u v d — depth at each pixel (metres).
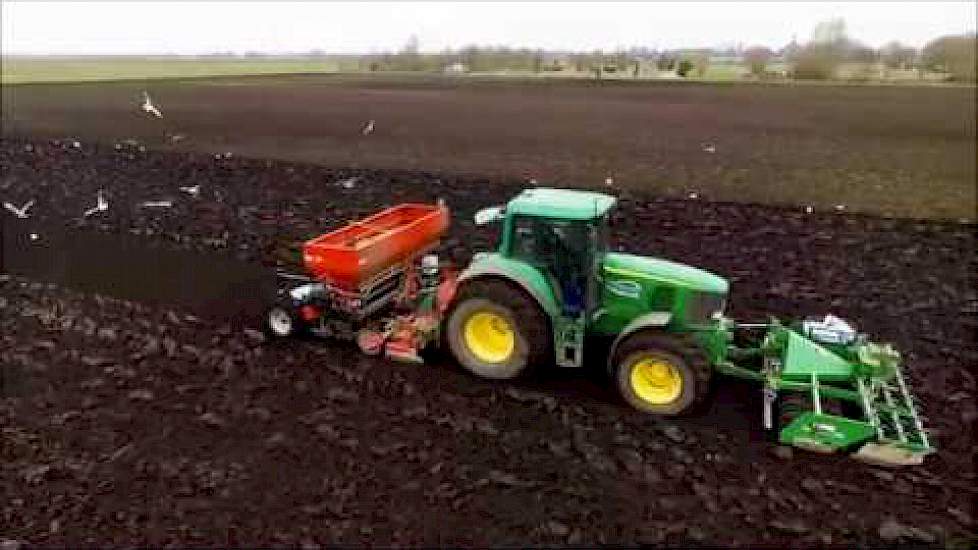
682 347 7.49
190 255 13.04
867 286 12.10
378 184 19.75
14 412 7.66
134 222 15.25
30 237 14.05
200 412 7.68
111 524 6.06
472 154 25.64
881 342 9.84
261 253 13.18
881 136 29.62
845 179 21.30
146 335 9.53
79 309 10.36
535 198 8.38
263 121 35.50
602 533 6.03
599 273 8.14
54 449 7.04
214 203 17.17
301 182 19.92
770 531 6.09
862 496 6.55
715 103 43.53
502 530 6.04
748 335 8.75
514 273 8.09
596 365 8.91
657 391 7.83
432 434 7.34
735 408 8.00
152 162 22.73
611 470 6.83
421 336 8.73
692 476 6.77
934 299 11.51
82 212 16.08
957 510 6.36
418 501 6.37
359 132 31.66
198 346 9.23
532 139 29.45
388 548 5.81
